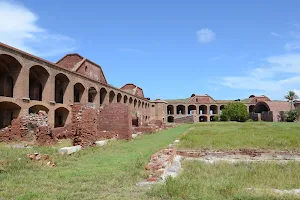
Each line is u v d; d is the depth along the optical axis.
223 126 42.31
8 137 16.28
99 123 22.48
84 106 15.46
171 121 88.12
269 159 12.84
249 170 10.16
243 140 17.12
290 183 8.12
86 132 14.88
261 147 14.41
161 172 8.09
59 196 5.81
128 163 9.86
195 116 75.38
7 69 25.52
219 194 6.19
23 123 16.42
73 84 31.77
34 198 5.67
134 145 17.02
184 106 88.69
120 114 22.23
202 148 14.36
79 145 14.43
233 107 72.81
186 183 6.59
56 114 31.83
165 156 9.62
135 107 61.19
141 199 5.67
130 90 64.12
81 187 6.63
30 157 9.61
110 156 11.83
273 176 9.10
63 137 19.09
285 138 18.14
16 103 22.53
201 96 89.06
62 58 41.47
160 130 37.44
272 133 23.58
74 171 8.52
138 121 43.12
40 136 15.38
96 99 38.72
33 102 24.53
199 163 11.30
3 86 26.77
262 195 6.06
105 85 41.56
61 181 7.27
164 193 6.01
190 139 18.44
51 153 11.73
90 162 10.26
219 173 9.57
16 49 22.30
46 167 9.23
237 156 13.24
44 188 6.56
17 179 7.37
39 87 32.03
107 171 8.48
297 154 12.98
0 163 8.45
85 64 41.78
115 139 20.41
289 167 10.75
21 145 14.70
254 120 78.44
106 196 5.92
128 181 7.25
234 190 6.47
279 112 70.19
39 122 16.44
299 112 67.00
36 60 25.02
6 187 6.55
